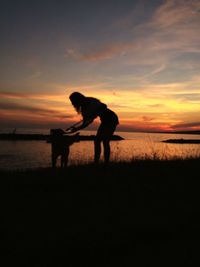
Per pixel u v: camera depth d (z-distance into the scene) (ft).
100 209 16.42
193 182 23.35
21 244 11.96
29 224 14.03
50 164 56.90
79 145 106.52
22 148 108.88
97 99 24.20
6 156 75.66
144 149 83.20
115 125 24.94
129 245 12.23
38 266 10.53
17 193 19.54
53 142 28.48
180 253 11.62
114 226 13.89
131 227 13.76
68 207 16.69
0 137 180.34
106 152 25.70
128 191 20.39
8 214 15.38
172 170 27.99
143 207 16.90
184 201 18.22
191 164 31.42
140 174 25.85
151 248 12.08
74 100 23.95
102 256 11.38
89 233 13.03
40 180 23.13
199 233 13.48
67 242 12.12
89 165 29.58
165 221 14.62
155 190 20.76
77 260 11.07
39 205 16.97
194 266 10.68
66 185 21.80
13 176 25.25
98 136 25.27
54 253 11.34
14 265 10.51
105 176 24.34
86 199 18.34
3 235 12.79
